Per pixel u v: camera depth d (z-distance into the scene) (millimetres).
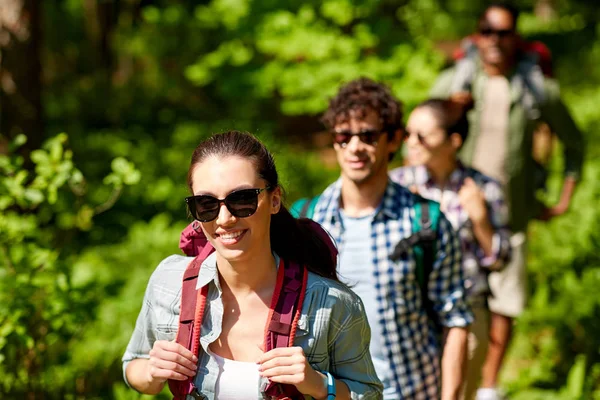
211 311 3602
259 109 19688
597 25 31750
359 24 13047
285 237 3719
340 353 3680
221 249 3486
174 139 17656
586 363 8672
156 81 22000
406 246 5395
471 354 6922
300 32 12508
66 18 24781
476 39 9344
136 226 12102
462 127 6969
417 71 11984
